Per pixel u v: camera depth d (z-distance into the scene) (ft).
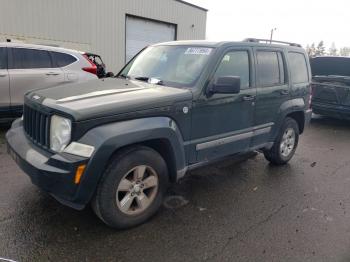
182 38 70.74
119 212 10.75
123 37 59.21
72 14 50.88
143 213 11.42
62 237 10.47
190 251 10.13
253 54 15.11
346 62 31.73
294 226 11.87
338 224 12.15
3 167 15.93
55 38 49.60
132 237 10.71
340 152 22.08
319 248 10.57
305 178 16.75
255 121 15.40
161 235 10.91
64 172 9.45
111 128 9.98
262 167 18.06
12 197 12.84
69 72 24.72
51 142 10.24
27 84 22.93
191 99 12.12
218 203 13.44
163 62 14.38
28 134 11.79
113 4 56.18
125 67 16.29
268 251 10.30
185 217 12.16
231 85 12.17
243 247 10.46
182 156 12.11
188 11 70.59
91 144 9.60
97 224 11.30
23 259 9.34
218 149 13.76
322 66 33.32
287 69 17.28
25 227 10.89
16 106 22.81
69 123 9.65
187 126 12.21
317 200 14.17
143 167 11.08
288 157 18.62
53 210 12.03
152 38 65.05
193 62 13.38
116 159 10.41
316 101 30.68
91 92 11.47
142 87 12.44
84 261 9.43
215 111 13.14
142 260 9.61
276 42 17.53
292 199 14.16
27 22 46.14
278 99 16.57
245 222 12.01
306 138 25.75
